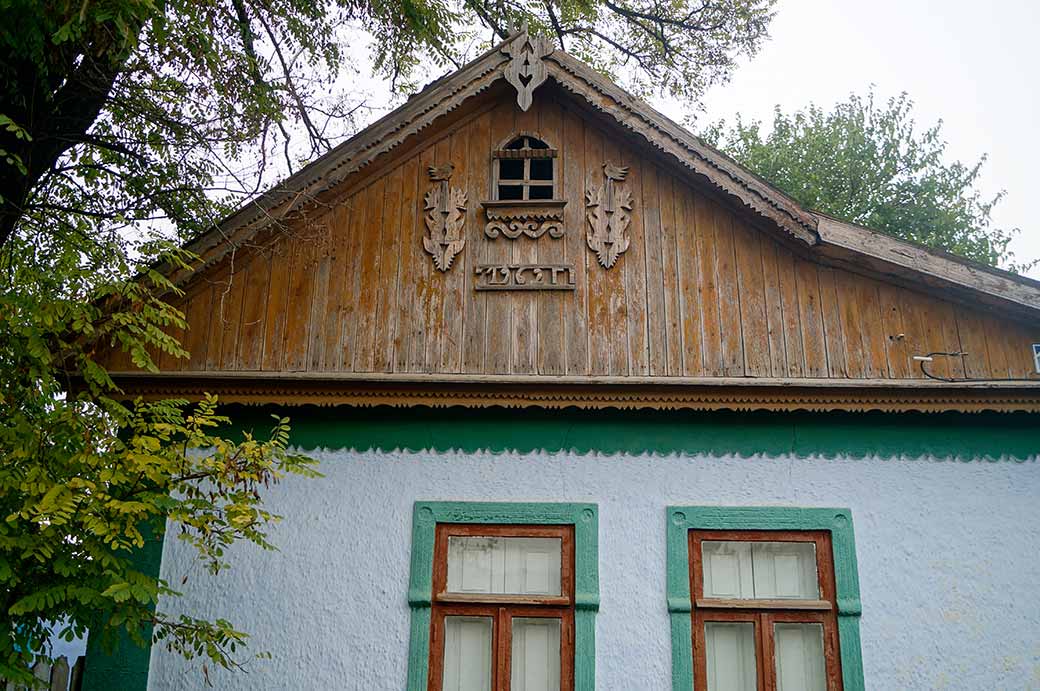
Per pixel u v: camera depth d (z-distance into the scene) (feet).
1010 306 23.88
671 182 26.08
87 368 19.83
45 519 17.19
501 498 23.65
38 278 20.29
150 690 22.54
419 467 24.04
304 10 28.96
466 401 24.09
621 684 21.97
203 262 24.91
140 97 26.73
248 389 24.45
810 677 22.20
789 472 23.49
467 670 22.70
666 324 24.73
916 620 22.08
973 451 23.41
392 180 26.63
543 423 24.20
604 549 23.07
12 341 18.63
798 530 23.06
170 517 18.02
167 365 24.89
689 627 22.31
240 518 18.37
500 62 26.58
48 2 20.47
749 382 23.61
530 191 27.22
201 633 19.29
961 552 22.59
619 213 25.82
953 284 23.99
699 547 23.13
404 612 22.85
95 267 22.31
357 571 23.27
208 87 26.99
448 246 25.80
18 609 16.99
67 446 18.35
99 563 18.44
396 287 25.52
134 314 20.07
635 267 25.31
